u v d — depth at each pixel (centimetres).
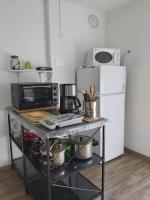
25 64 238
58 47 265
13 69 226
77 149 166
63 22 265
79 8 279
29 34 246
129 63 278
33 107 204
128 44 277
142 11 252
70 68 282
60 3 259
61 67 272
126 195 193
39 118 164
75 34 280
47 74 264
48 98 213
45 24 257
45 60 264
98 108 244
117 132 268
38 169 155
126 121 294
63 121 143
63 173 148
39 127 145
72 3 270
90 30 296
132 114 283
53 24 256
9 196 195
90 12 291
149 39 247
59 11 259
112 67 247
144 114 265
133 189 203
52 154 151
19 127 239
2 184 215
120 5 276
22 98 196
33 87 202
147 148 267
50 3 249
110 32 307
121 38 287
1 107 237
